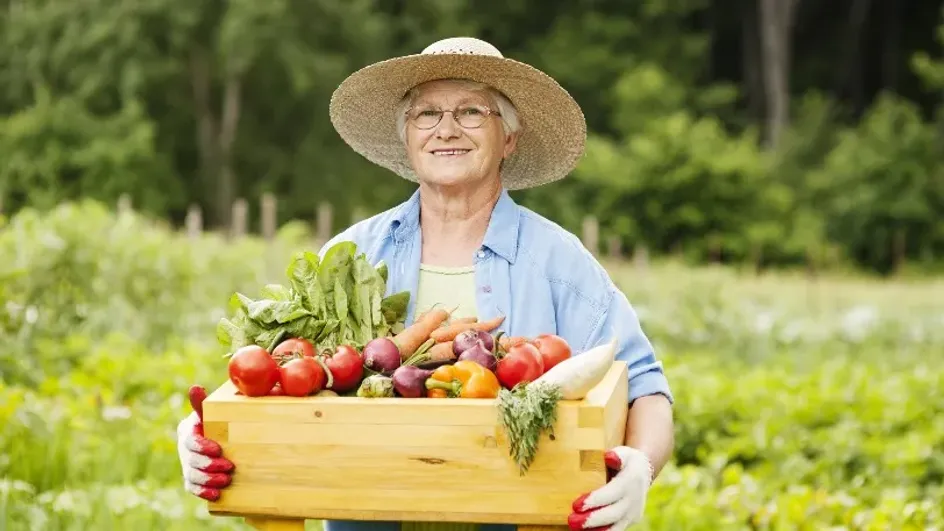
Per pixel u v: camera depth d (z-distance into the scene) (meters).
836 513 6.31
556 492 3.41
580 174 30.78
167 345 10.41
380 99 4.15
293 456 3.48
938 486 7.37
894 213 31.72
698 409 8.38
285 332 3.72
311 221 35.53
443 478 3.43
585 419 3.38
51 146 31.94
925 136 32.38
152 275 11.41
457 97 3.95
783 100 40.97
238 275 12.96
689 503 6.22
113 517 5.54
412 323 3.97
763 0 41.66
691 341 12.81
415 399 3.45
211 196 35.66
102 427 7.10
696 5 41.19
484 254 3.99
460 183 3.96
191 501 5.86
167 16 34.03
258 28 33.41
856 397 8.92
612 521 3.39
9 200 31.45
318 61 34.12
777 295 18.19
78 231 11.22
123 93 33.59
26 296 9.69
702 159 30.03
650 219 30.48
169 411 7.51
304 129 35.81
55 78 34.75
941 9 44.06
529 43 40.28
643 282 15.12
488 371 3.51
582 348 3.98
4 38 35.50
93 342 10.05
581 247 4.10
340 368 3.57
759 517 6.28
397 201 35.59
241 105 35.91
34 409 6.97
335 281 3.79
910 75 44.00
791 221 30.94
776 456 7.73
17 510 5.54
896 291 20.78
